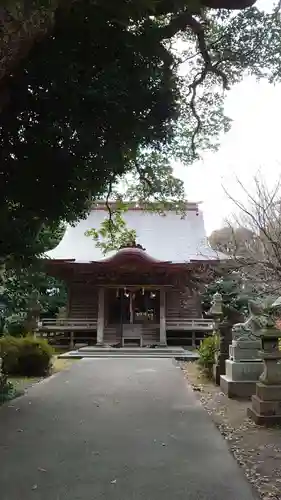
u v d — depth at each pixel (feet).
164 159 33.68
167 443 16.02
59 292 80.79
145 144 22.79
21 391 27.71
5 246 23.67
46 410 22.22
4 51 12.29
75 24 17.56
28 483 11.91
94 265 69.36
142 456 14.39
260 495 11.17
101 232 61.36
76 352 59.06
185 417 20.52
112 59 19.36
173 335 71.61
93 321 70.28
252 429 18.30
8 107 19.25
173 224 86.38
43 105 19.34
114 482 11.98
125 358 53.47
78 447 15.48
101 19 17.49
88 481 12.06
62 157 20.15
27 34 12.19
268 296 20.89
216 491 11.35
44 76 18.34
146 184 37.58
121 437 16.88
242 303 33.68
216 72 28.17
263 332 20.08
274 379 19.69
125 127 20.20
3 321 50.67
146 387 30.07
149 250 78.74
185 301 74.08
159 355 56.13
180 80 27.86
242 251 26.07
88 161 20.57
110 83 18.74
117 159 20.79
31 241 24.79
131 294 75.36
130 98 19.61
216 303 33.47
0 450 15.12
